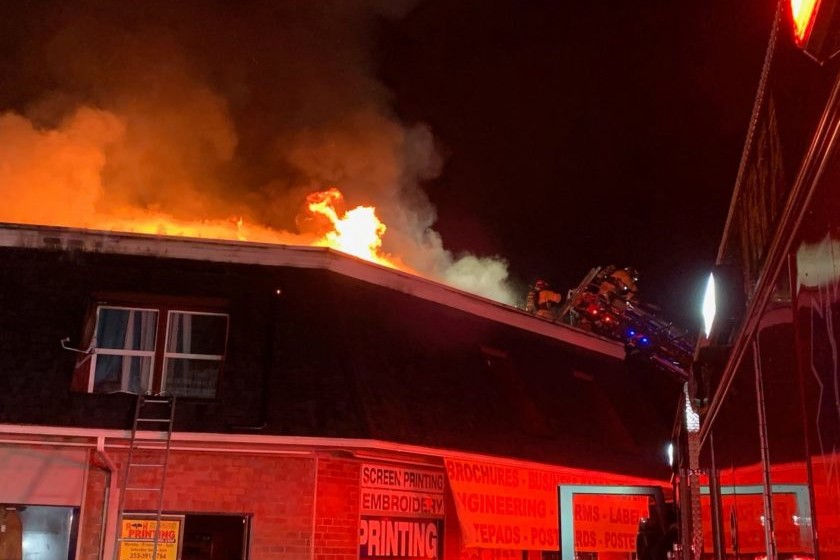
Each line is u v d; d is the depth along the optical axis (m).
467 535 11.27
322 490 10.26
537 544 12.61
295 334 11.12
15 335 10.23
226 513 9.98
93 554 9.62
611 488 9.56
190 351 10.84
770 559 2.62
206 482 10.05
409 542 11.24
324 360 10.96
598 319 17.80
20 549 9.47
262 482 10.16
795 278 2.02
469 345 13.59
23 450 9.71
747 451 3.08
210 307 11.05
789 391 2.19
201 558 9.92
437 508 11.77
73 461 9.81
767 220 2.40
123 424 9.86
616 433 15.42
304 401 10.43
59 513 9.77
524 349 14.84
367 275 12.68
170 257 11.43
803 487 2.08
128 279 11.00
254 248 11.78
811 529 2.00
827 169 1.63
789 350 2.15
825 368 1.74
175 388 10.59
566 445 13.69
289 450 10.21
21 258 10.90
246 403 10.32
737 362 3.25
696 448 5.44
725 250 3.39
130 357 10.63
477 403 12.58
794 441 2.17
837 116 1.53
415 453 11.05
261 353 10.83
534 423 13.45
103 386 10.41
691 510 5.70
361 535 10.57
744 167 2.84
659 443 16.16
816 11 1.58
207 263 11.55
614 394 16.31
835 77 1.55
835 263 1.60
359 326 11.80
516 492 12.55
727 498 3.73
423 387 11.93
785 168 2.09
